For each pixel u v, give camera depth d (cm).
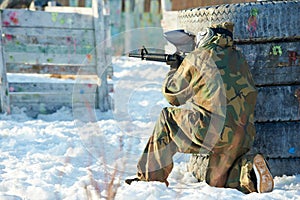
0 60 1251
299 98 775
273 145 774
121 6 2956
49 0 1978
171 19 1959
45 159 838
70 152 877
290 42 772
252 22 766
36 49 1338
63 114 1271
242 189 673
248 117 693
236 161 688
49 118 1247
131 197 609
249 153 775
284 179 754
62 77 1677
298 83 778
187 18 820
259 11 765
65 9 1606
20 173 740
